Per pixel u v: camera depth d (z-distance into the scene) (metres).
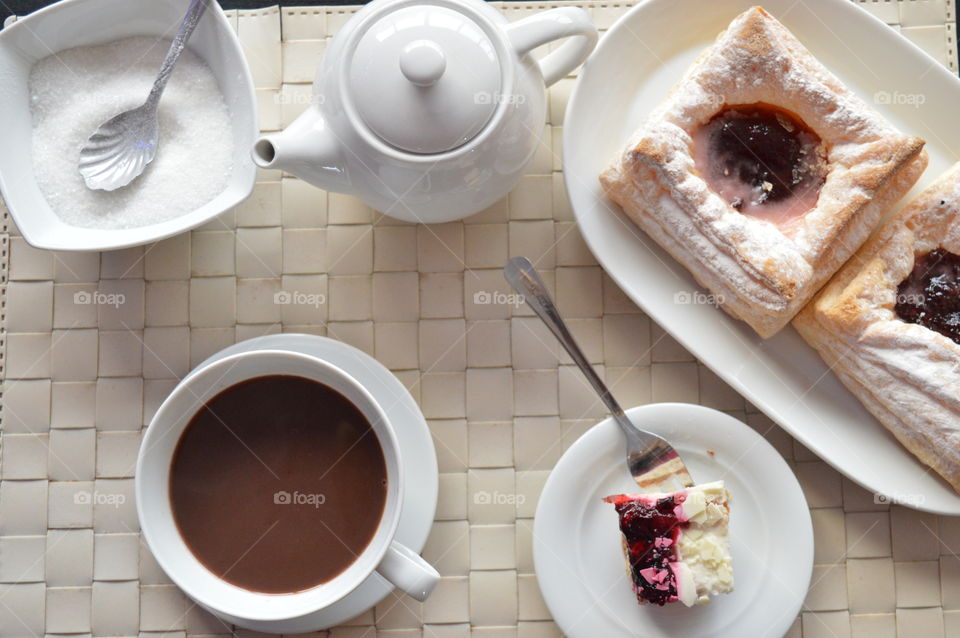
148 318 0.60
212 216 0.55
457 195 0.54
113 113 0.59
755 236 0.56
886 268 0.58
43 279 0.60
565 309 0.60
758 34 0.57
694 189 0.57
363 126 0.52
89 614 0.59
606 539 0.58
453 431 0.60
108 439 0.60
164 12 0.58
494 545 0.59
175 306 0.60
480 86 0.52
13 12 0.63
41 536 0.59
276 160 0.52
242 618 0.55
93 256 0.60
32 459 0.60
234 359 0.54
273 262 0.60
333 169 0.54
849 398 0.59
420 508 0.57
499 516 0.59
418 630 0.59
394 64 0.51
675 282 0.59
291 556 0.55
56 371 0.60
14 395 0.60
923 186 0.60
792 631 0.59
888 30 0.59
